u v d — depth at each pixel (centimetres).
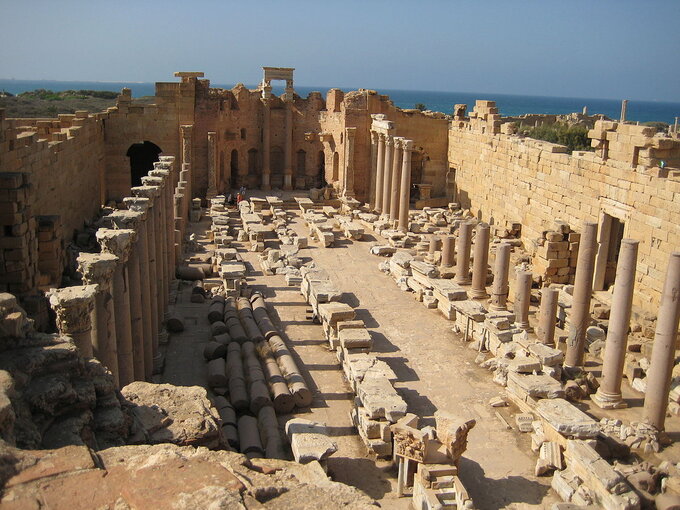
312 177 6131
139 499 764
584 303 2295
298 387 2108
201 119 5509
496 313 2695
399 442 1655
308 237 4494
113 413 1140
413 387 2275
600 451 1794
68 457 840
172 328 2678
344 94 5822
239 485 816
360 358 2288
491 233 4288
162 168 3072
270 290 3328
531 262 3612
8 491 762
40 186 3203
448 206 5394
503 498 1658
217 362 2272
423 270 3275
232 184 6056
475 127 5072
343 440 1914
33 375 1075
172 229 3225
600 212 3247
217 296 3017
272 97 5994
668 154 2869
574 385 2166
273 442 1825
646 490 1645
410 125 5678
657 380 1878
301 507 816
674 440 1914
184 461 856
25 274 2269
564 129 8062
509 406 2142
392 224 4662
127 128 5331
